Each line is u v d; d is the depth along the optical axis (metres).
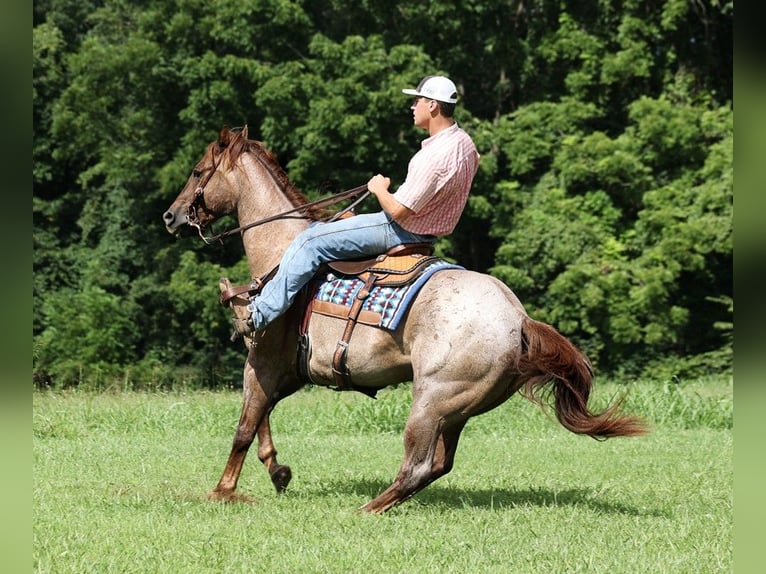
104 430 14.26
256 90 28.06
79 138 30.56
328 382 8.01
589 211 28.52
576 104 29.16
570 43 29.33
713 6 29.75
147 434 13.95
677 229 26.92
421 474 7.47
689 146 27.72
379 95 26.14
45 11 34.38
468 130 28.75
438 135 7.70
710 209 27.23
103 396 17.36
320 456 11.71
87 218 32.59
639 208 29.11
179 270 28.09
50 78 31.98
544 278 28.08
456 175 7.64
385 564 6.25
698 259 26.91
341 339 7.73
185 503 8.14
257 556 6.41
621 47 30.02
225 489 8.38
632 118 28.61
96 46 29.70
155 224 31.72
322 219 8.59
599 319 27.20
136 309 30.83
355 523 7.31
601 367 28.62
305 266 7.79
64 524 7.28
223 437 13.86
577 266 26.80
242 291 8.28
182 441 12.92
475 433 14.59
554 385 7.31
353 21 29.64
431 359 7.29
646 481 9.94
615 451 12.51
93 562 6.21
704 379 26.72
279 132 26.86
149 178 30.77
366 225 7.74
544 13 30.78
